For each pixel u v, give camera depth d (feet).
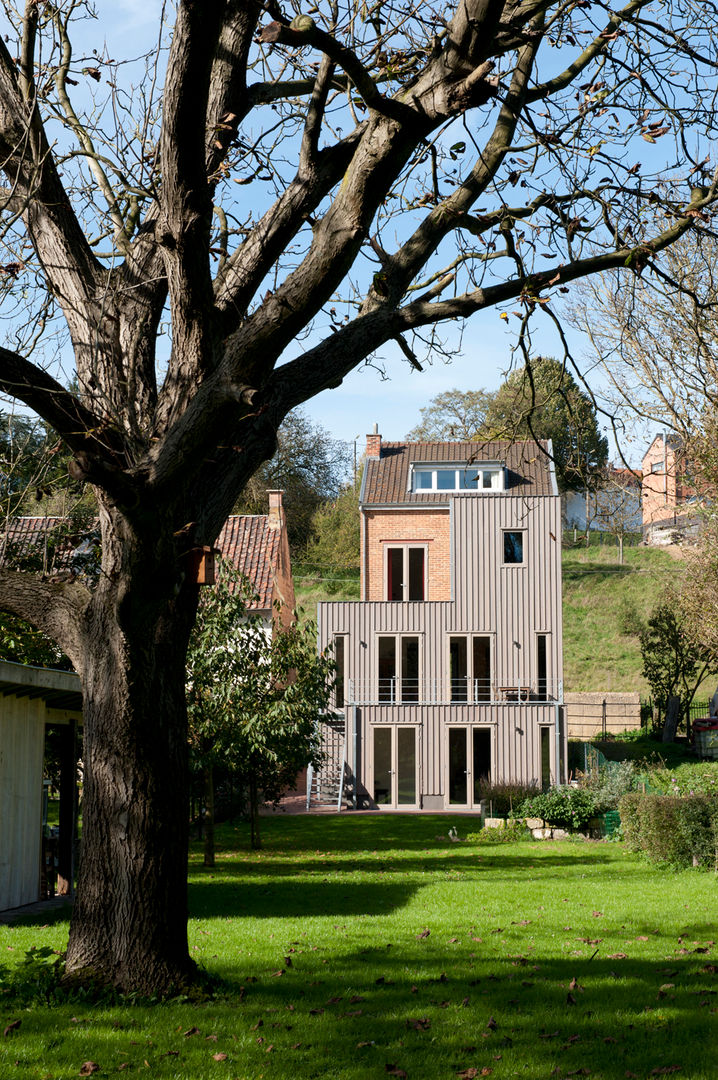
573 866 62.34
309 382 25.09
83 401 26.11
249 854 71.26
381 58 26.68
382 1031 23.75
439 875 58.13
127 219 30.42
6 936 37.04
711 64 24.95
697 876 55.67
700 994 27.40
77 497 37.35
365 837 83.15
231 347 21.77
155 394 27.63
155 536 22.04
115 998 24.77
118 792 25.11
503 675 113.70
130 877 25.18
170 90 20.58
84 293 26.76
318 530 212.64
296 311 21.84
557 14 25.29
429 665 114.62
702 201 24.91
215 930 38.52
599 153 25.16
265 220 25.75
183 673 26.08
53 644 59.16
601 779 85.66
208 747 63.62
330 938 36.63
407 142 21.97
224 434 21.95
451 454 128.47
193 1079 20.24
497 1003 26.48
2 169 26.45
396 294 25.36
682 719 140.05
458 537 115.85
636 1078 20.47
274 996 26.94
